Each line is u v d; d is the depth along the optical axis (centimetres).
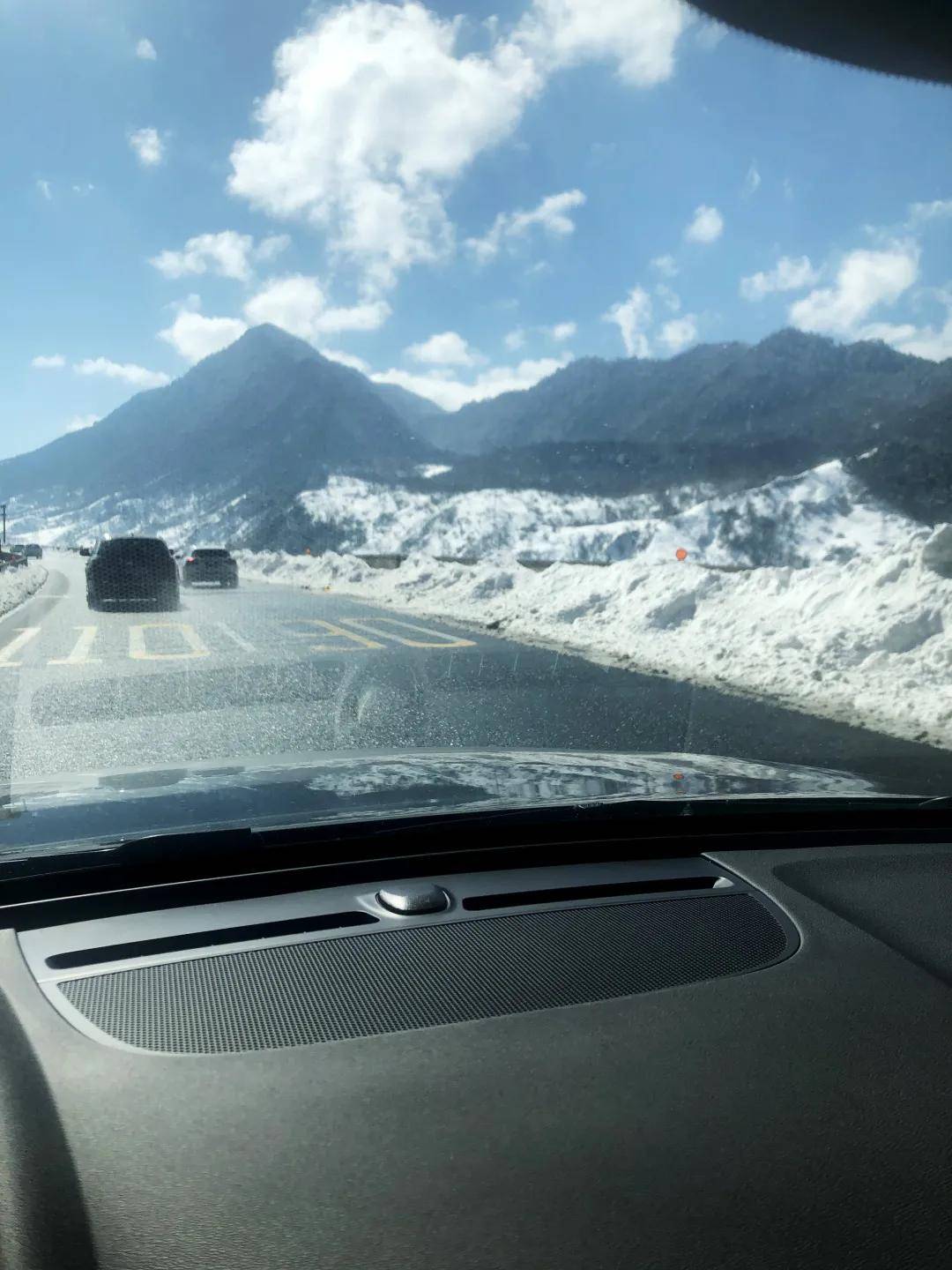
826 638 1169
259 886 225
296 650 1376
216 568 3359
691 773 322
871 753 713
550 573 2170
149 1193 133
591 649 1395
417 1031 171
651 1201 134
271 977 186
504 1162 140
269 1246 125
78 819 236
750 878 247
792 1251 126
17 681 1056
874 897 240
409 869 240
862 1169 142
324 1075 159
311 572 4119
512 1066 163
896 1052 172
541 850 255
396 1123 148
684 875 246
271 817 239
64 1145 141
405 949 199
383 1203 132
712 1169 141
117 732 770
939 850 276
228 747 716
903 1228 131
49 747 712
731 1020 179
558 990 186
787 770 336
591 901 227
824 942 212
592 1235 127
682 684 1060
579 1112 152
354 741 741
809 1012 183
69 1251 124
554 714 866
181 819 237
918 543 1289
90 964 189
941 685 968
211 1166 138
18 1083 154
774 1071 165
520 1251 124
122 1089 154
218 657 1286
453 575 2831
